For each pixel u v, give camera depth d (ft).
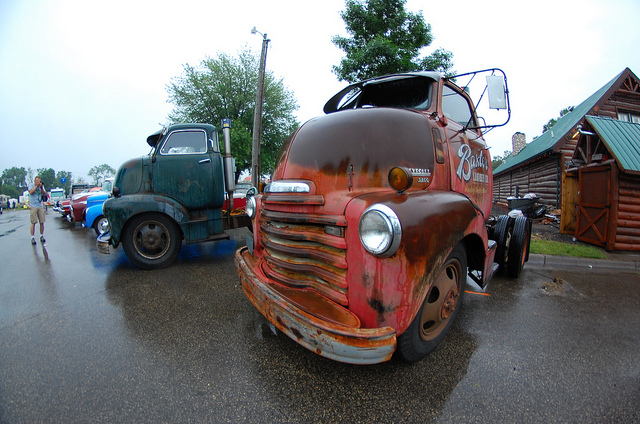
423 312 7.62
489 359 8.42
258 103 40.14
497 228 15.34
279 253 8.29
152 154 17.10
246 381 7.34
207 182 17.58
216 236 17.78
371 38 40.88
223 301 12.10
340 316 6.58
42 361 8.16
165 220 16.60
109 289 13.58
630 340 9.71
